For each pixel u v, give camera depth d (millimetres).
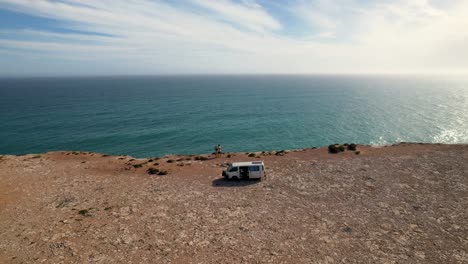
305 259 18891
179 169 38969
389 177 33406
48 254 19438
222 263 18562
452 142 79750
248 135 91938
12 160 42969
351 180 32875
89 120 116688
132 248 20297
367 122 108562
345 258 18922
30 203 28000
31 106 157500
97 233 22344
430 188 30016
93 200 28797
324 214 25203
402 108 143750
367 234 21875
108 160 44094
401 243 20578
